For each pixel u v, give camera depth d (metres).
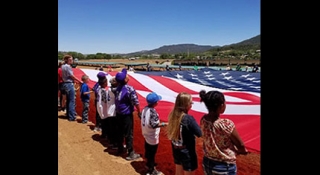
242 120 5.05
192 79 19.88
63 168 5.18
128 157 5.73
